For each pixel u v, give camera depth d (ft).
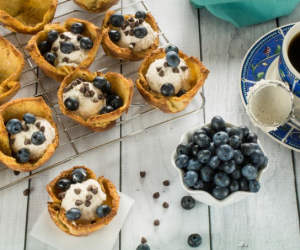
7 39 2.44
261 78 2.34
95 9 2.44
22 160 2.11
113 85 2.28
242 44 2.53
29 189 2.24
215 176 2.05
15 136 2.15
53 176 2.26
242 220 2.24
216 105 2.41
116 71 2.44
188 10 2.58
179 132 2.36
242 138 2.16
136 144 2.33
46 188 2.11
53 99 2.36
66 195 2.10
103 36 2.32
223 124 2.14
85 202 2.08
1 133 2.11
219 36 2.54
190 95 2.22
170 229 2.23
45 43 2.28
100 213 2.07
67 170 2.15
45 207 2.22
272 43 2.39
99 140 2.32
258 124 2.19
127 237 2.20
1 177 2.24
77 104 2.16
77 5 2.50
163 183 2.28
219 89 2.44
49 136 2.17
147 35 2.33
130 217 2.23
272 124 2.23
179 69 2.25
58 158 2.28
